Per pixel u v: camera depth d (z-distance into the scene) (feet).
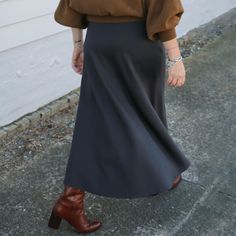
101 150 7.02
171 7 6.17
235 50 15.96
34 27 10.59
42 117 11.17
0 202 8.55
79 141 7.16
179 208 8.51
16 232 7.89
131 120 6.92
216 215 8.37
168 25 6.27
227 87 13.29
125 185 7.09
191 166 9.70
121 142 6.90
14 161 9.73
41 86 11.25
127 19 6.48
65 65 11.73
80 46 7.66
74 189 7.39
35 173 9.40
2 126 10.58
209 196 8.84
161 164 7.22
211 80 13.67
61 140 10.53
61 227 7.99
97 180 7.13
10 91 10.53
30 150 10.11
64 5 7.06
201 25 17.48
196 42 16.49
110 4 6.29
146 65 6.89
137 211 8.40
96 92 6.86
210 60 15.10
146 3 6.32
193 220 8.24
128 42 6.55
